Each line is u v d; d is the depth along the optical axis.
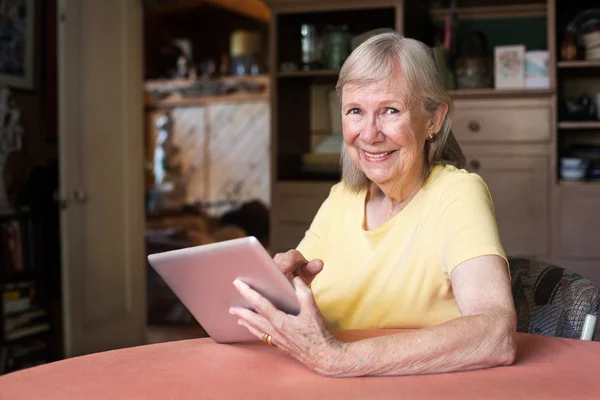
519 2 3.90
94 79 4.06
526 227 3.59
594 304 1.36
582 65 3.50
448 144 1.51
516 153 3.59
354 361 1.03
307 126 4.22
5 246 3.68
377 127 1.35
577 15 3.64
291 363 1.12
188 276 1.14
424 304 1.41
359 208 1.57
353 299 1.49
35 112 4.13
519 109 3.58
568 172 3.60
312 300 1.04
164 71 9.73
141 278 4.50
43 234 4.10
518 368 1.07
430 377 1.03
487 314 1.10
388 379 1.02
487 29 4.02
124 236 4.35
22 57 3.99
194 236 6.54
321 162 3.93
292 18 3.99
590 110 3.62
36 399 0.97
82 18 3.95
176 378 1.05
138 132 4.48
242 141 9.20
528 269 1.52
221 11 9.52
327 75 3.90
